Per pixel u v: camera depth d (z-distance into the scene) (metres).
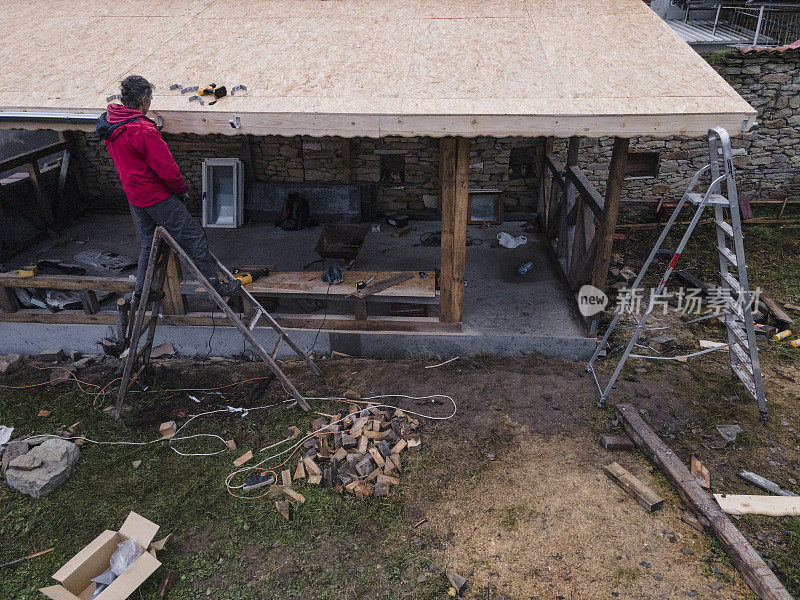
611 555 3.73
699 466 4.35
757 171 9.04
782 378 5.48
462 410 5.04
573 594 3.49
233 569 3.74
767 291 7.16
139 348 6.16
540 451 4.60
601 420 4.91
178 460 4.67
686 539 3.82
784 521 3.91
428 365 5.73
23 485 4.31
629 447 4.59
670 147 8.82
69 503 4.29
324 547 3.87
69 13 5.96
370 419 4.92
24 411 5.27
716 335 6.28
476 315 6.23
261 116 4.23
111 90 4.55
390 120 4.16
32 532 4.05
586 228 6.18
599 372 5.58
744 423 4.84
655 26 5.19
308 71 4.70
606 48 4.86
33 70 4.90
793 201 8.98
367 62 4.78
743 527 3.88
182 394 5.47
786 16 10.19
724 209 8.93
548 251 7.91
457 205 5.14
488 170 8.83
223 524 4.07
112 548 3.77
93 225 9.30
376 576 3.66
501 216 8.92
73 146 9.26
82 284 5.73
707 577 3.57
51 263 7.49
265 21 5.60
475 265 7.56
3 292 5.99
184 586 3.63
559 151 8.70
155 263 4.65
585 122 4.08
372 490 4.25
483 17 5.48
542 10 5.60
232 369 5.87
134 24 5.66
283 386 5.50
